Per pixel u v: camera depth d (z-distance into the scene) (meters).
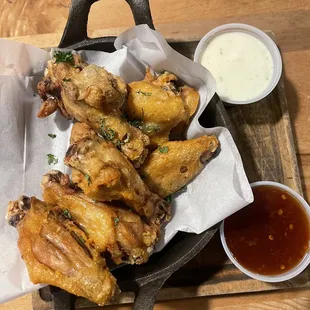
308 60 0.29
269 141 0.27
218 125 0.24
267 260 0.25
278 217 0.25
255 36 0.27
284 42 0.29
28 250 0.21
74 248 0.21
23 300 0.26
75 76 0.22
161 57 0.24
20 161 0.24
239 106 0.27
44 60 0.24
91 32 0.29
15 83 0.24
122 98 0.22
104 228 0.21
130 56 0.24
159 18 0.30
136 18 0.23
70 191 0.22
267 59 0.27
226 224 0.25
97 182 0.21
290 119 0.28
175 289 0.25
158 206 0.23
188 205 0.24
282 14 0.30
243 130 0.27
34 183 0.24
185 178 0.24
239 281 0.26
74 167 0.21
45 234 0.21
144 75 0.25
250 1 0.30
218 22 0.30
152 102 0.23
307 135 0.28
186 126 0.24
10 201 0.23
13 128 0.24
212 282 0.26
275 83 0.26
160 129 0.24
